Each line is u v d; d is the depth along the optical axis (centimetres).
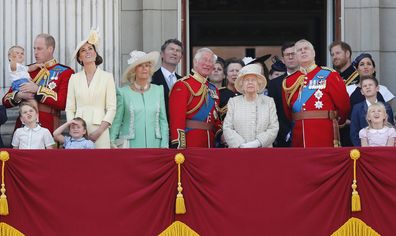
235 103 5119
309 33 6912
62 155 4819
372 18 5884
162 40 5884
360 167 4803
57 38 5716
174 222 4809
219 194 4812
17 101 5225
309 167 4806
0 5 5712
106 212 4812
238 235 4806
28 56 5706
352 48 5900
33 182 4806
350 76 5434
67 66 5422
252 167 4816
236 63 5409
